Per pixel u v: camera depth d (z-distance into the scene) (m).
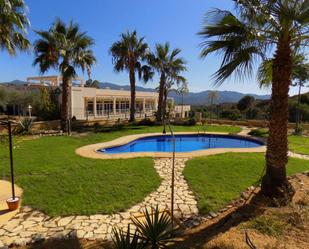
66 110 18.02
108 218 5.30
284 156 5.89
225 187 7.03
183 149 15.84
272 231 4.38
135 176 7.95
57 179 7.58
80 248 4.23
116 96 33.84
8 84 29.55
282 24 5.20
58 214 5.43
